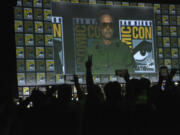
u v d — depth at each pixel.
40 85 12.71
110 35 13.88
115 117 2.47
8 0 9.66
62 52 13.19
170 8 14.84
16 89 11.37
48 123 2.62
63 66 13.15
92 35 13.66
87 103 2.53
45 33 13.02
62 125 2.62
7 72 9.77
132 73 14.01
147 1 14.52
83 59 13.44
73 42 13.37
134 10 14.31
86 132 2.48
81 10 13.61
